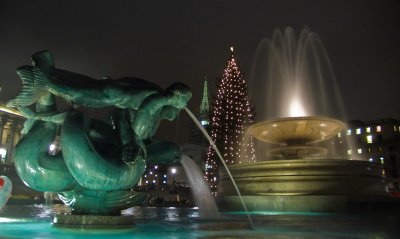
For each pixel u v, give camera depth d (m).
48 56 4.57
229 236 3.63
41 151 4.36
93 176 4.10
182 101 4.80
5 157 46.06
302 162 10.55
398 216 7.79
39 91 4.36
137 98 4.62
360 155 61.53
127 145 4.30
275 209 9.94
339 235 3.90
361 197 9.52
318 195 9.61
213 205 7.05
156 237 3.51
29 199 17.67
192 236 3.60
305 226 5.04
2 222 5.14
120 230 4.06
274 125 14.16
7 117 46.69
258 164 11.18
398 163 57.81
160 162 5.09
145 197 4.65
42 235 3.55
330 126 13.89
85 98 4.37
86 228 3.99
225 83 42.47
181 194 34.66
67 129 4.18
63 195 4.52
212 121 42.66
